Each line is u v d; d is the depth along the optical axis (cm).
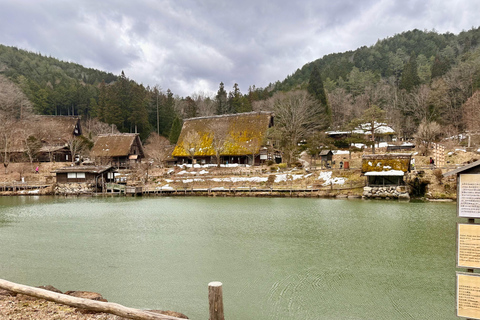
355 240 1939
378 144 6294
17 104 7475
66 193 4953
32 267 1534
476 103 5562
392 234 2075
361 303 1118
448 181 3700
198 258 1638
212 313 661
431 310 1065
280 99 7575
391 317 1023
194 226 2425
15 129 6359
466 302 675
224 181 4938
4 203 4022
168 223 2564
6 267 1536
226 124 6512
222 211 3133
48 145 6656
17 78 9931
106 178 5294
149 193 4772
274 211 3069
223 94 10738
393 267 1459
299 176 4706
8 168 5859
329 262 1536
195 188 4847
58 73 13412
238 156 6009
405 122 7438
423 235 2036
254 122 6297
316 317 1030
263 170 5247
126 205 3722
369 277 1345
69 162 6419
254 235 2103
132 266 1535
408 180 3825
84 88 11162
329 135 6931
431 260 1550
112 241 2008
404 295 1176
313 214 2862
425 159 4634
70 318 801
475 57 8544
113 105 8831
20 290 780
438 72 8856
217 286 659
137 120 8944
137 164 6259
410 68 8862
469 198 668
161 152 6869
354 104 9062
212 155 6056
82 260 1633
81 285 1314
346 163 4709
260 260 1586
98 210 3334
